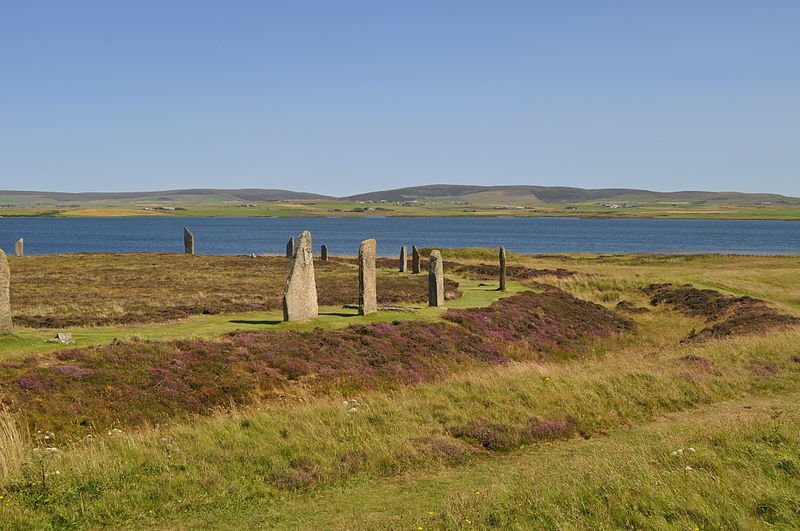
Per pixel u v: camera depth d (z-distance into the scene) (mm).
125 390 21047
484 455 16953
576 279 61656
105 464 14133
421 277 63062
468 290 51500
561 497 12102
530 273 65938
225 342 26438
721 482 12273
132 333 28969
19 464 13633
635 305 52250
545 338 37000
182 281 56250
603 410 20828
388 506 13109
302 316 33000
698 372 25062
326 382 24547
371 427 17875
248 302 42031
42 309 36500
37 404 19219
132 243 158000
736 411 20719
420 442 17000
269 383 23656
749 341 30344
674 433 18406
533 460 16453
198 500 13039
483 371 26719
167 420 20047
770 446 14961
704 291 52531
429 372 27734
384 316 34969
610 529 10578
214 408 21203
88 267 66812
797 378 24734
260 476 14461
